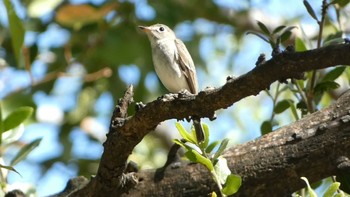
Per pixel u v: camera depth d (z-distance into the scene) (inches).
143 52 545.6
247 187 257.1
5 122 312.0
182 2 580.4
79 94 581.0
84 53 537.0
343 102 257.6
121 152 250.4
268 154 257.1
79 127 583.2
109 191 268.2
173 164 273.6
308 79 317.4
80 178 296.8
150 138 572.7
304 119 261.7
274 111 321.7
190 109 230.7
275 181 255.4
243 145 264.2
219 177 229.6
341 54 205.8
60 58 558.6
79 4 484.4
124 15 548.1
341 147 248.7
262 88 219.6
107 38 529.7
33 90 546.0
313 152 251.0
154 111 235.8
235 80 220.2
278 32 325.1
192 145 266.5
